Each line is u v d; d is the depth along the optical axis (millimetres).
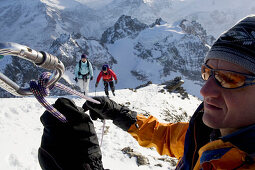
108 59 139125
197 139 881
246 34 623
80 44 133000
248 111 621
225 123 652
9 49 504
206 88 664
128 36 164250
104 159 5414
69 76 110000
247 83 602
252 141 571
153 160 6102
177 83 22234
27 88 651
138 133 1240
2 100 8641
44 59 592
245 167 566
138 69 138625
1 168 3709
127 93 17188
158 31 160750
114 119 1191
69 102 849
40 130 6254
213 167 658
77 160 808
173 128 1215
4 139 4797
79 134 817
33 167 4098
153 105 15305
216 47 674
